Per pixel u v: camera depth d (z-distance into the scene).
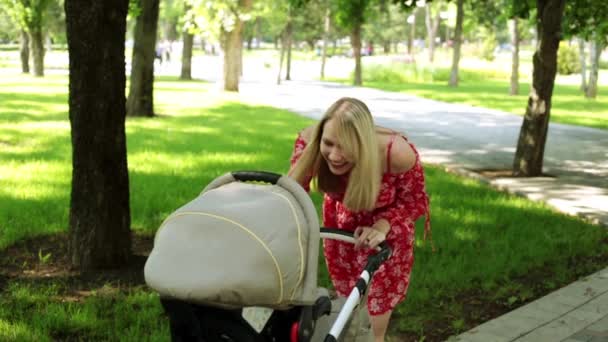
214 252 2.82
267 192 3.11
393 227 3.81
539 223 8.51
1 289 5.77
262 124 17.86
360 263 3.99
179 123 17.47
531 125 12.12
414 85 40.56
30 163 11.05
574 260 7.23
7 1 34.47
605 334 5.25
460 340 5.05
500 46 109.69
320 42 101.88
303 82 40.41
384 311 3.99
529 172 12.22
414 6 12.88
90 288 5.92
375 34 80.00
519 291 6.20
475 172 12.46
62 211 8.14
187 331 2.93
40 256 6.55
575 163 13.84
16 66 48.28
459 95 32.31
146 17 18.36
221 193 3.12
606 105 27.58
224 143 14.07
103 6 5.93
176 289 2.75
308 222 3.06
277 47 105.00
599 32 14.71
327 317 3.52
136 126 16.41
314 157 3.69
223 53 29.36
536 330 5.30
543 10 11.66
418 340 5.12
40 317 5.06
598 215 9.23
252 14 28.64
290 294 2.92
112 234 6.38
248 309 2.97
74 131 6.21
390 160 3.72
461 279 6.28
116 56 6.12
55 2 49.09
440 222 8.18
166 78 39.12
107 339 4.83
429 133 18.08
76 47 5.99
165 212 8.30
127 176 6.47
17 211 7.99
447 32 79.94
